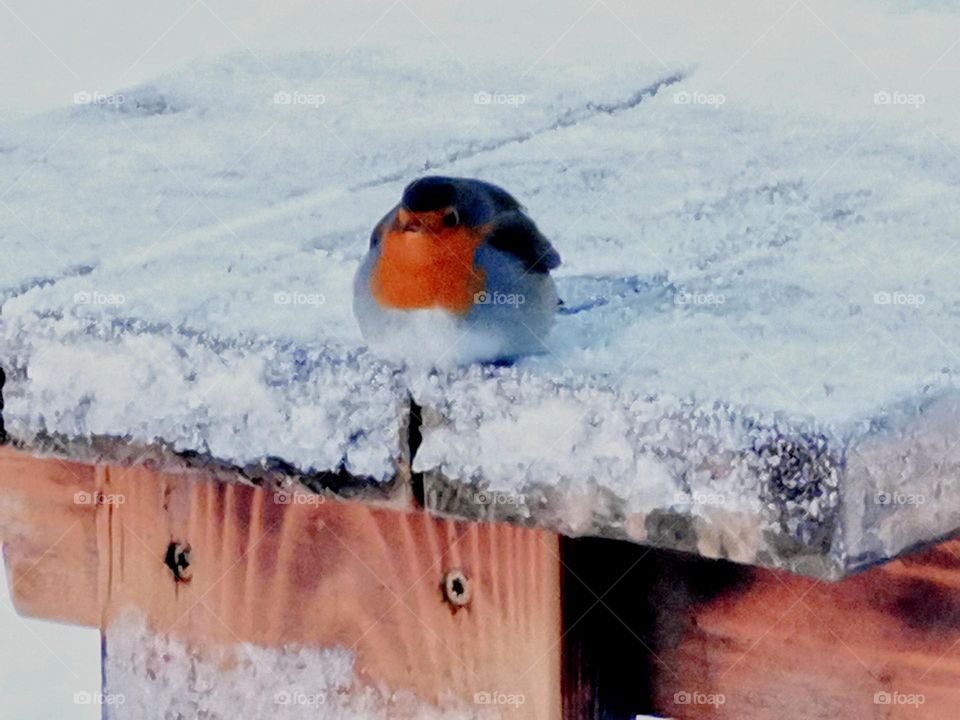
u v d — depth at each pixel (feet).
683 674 4.99
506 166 7.53
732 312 5.18
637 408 4.23
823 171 7.18
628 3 10.31
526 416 4.39
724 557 4.15
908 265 5.77
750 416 4.07
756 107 8.23
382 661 5.17
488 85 8.95
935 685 4.78
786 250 5.99
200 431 4.92
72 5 10.55
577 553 4.87
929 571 4.76
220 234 6.45
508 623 4.94
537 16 10.12
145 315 5.17
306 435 4.73
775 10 10.05
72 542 5.82
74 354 5.15
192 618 5.55
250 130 8.30
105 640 5.76
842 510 3.95
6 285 5.71
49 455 5.26
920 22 9.64
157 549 5.60
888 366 4.53
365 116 8.43
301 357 4.76
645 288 5.55
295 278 5.66
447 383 4.51
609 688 5.00
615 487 4.24
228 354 4.88
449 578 5.02
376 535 5.16
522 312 4.83
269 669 5.41
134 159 7.88
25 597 5.94
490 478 4.44
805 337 4.83
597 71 9.09
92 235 6.50
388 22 10.13
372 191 7.12
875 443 4.03
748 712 4.93
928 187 6.86
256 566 5.40
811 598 4.86
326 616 5.28
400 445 4.60
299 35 10.09
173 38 10.18
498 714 5.01
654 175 7.23
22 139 8.39
